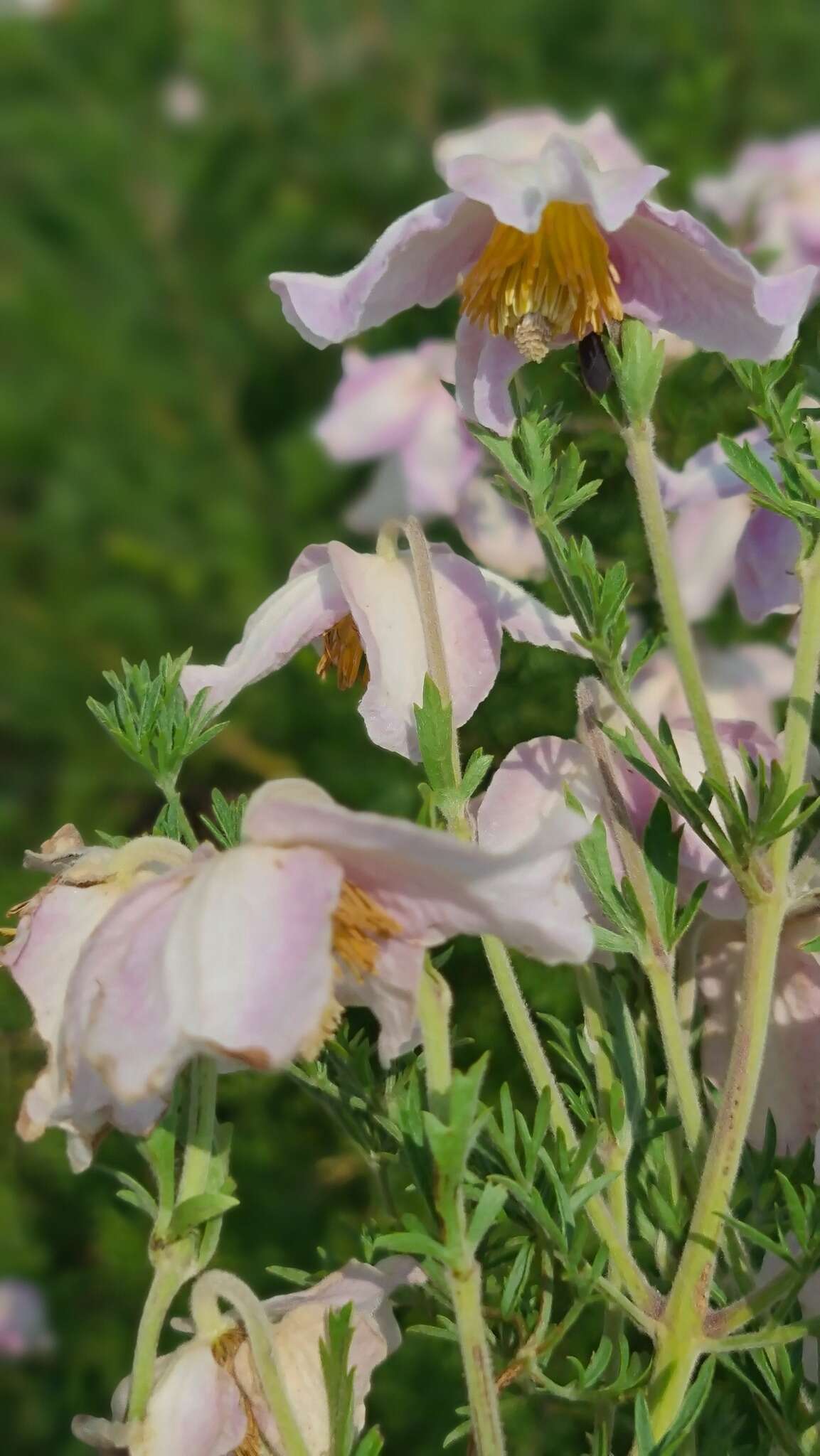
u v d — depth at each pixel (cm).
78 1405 93
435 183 121
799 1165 61
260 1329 55
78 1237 95
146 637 121
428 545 59
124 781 118
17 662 121
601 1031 61
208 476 126
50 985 55
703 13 114
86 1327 92
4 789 125
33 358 129
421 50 123
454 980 77
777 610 63
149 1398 55
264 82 126
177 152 126
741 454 58
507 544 74
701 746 57
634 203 55
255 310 125
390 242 57
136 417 128
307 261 124
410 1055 63
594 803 60
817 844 59
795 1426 59
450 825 58
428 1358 76
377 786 94
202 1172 55
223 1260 81
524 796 60
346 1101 64
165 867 56
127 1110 54
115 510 128
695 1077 63
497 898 52
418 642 59
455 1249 53
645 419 57
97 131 126
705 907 60
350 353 80
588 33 119
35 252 131
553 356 75
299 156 125
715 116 97
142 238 126
